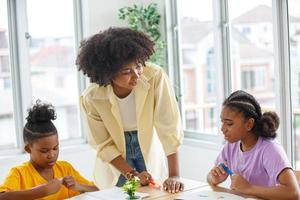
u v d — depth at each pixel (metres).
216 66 3.45
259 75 3.26
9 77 3.50
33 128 1.88
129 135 2.17
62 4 3.68
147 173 1.98
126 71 1.90
